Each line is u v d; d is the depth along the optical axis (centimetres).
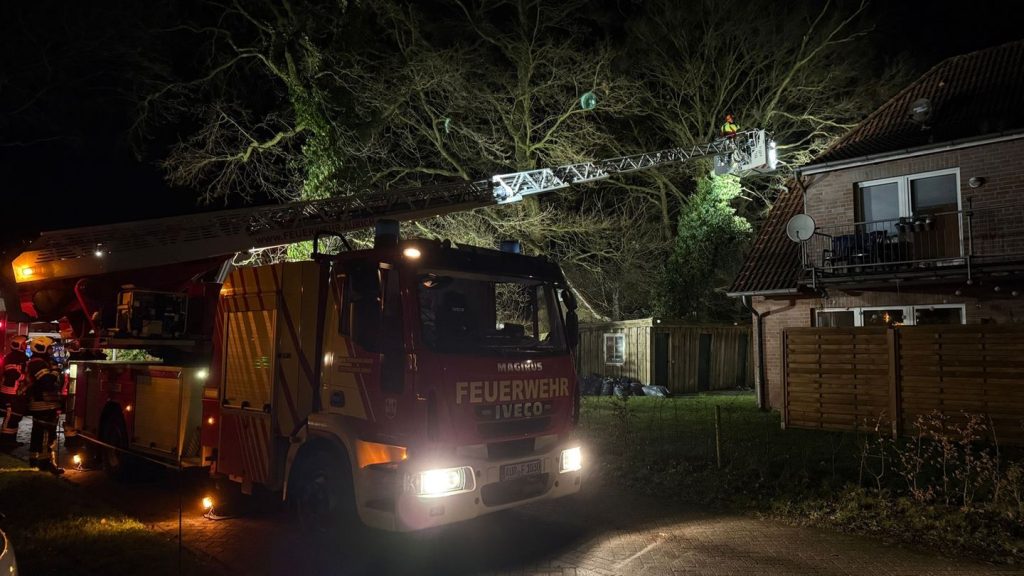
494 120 2406
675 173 2600
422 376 549
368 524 557
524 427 607
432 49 2277
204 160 2048
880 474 822
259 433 682
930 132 1452
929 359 1095
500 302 639
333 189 2081
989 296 1323
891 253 1442
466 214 2142
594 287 2669
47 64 1917
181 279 935
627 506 756
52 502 745
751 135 1794
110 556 579
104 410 928
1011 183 1310
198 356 914
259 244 979
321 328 638
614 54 2347
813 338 1219
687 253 2427
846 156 1507
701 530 667
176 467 772
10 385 934
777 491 769
